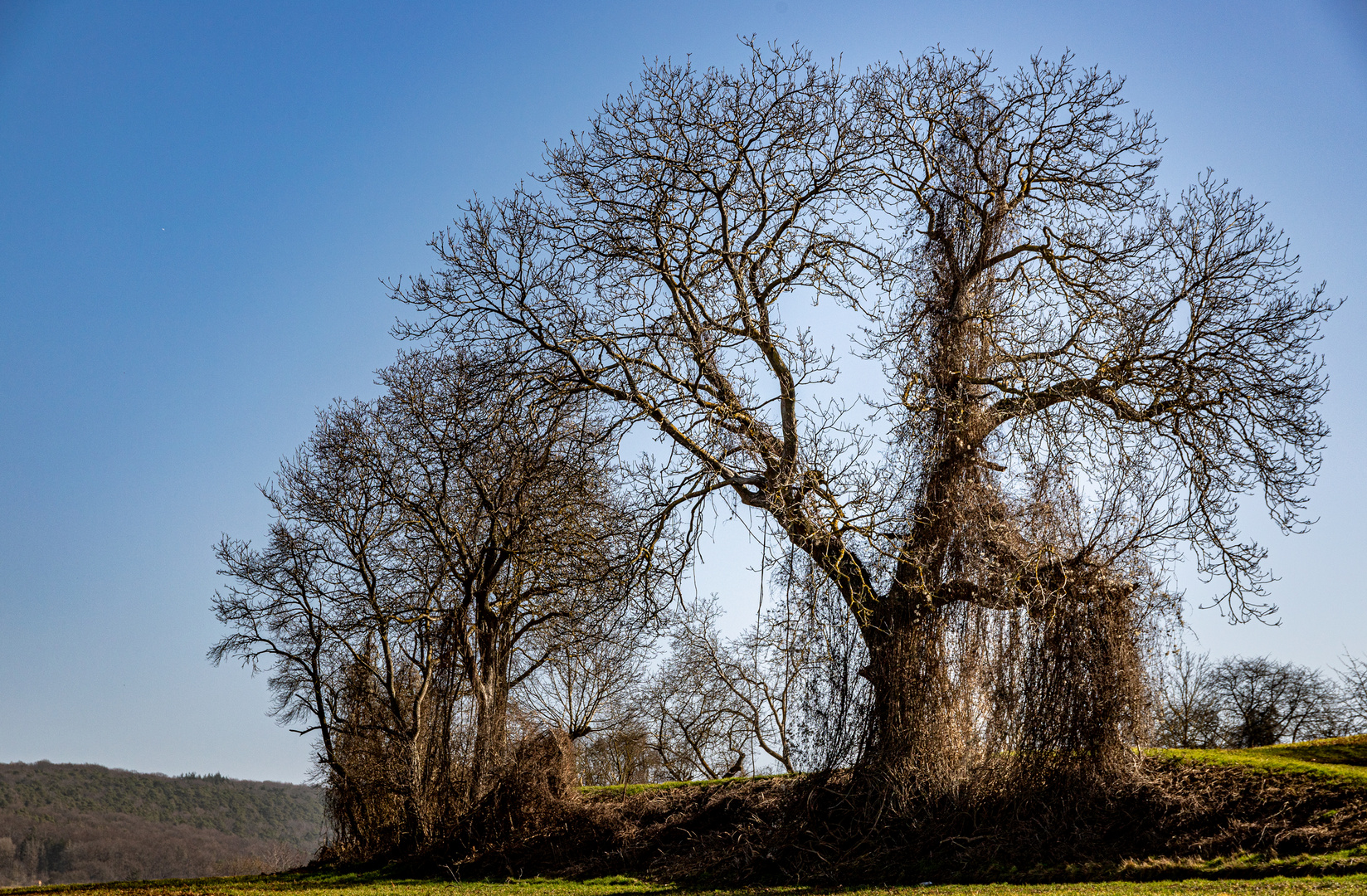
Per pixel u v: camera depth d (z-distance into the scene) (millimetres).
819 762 19438
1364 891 11141
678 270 21750
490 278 21547
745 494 21047
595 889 18812
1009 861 16219
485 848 23547
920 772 18266
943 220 21906
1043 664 17984
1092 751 17375
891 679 18906
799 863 17906
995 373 20922
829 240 22594
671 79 21516
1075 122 21266
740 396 20406
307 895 20281
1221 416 19250
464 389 21766
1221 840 15078
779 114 21516
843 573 19000
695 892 17359
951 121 22094
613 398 21234
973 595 18922
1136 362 20031
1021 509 19219
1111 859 15445
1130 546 18672
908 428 19828
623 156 21328
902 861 17156
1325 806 15148
